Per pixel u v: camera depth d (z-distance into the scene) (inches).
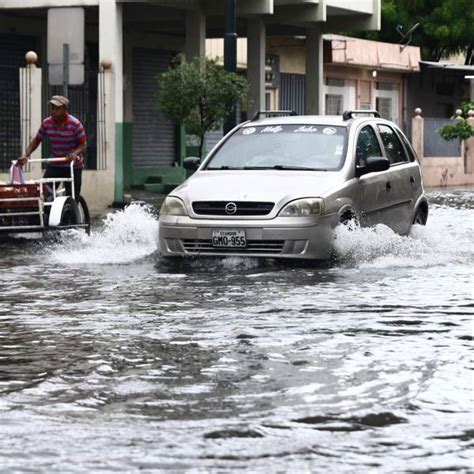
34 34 2534.5
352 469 455.5
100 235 1419.8
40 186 1358.3
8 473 452.4
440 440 499.2
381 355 684.7
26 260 1219.2
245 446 490.3
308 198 1131.9
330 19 2955.2
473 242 1376.7
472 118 3592.5
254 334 759.1
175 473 450.9
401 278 1055.0
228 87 2320.4
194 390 597.3
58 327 793.6
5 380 625.6
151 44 2815.0
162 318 828.0
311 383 610.9
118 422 532.7
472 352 695.7
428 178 3449.8
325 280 1040.8
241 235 1127.6
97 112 2191.2
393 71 4013.3
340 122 1263.5
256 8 2487.7
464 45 4249.5
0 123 2185.0
